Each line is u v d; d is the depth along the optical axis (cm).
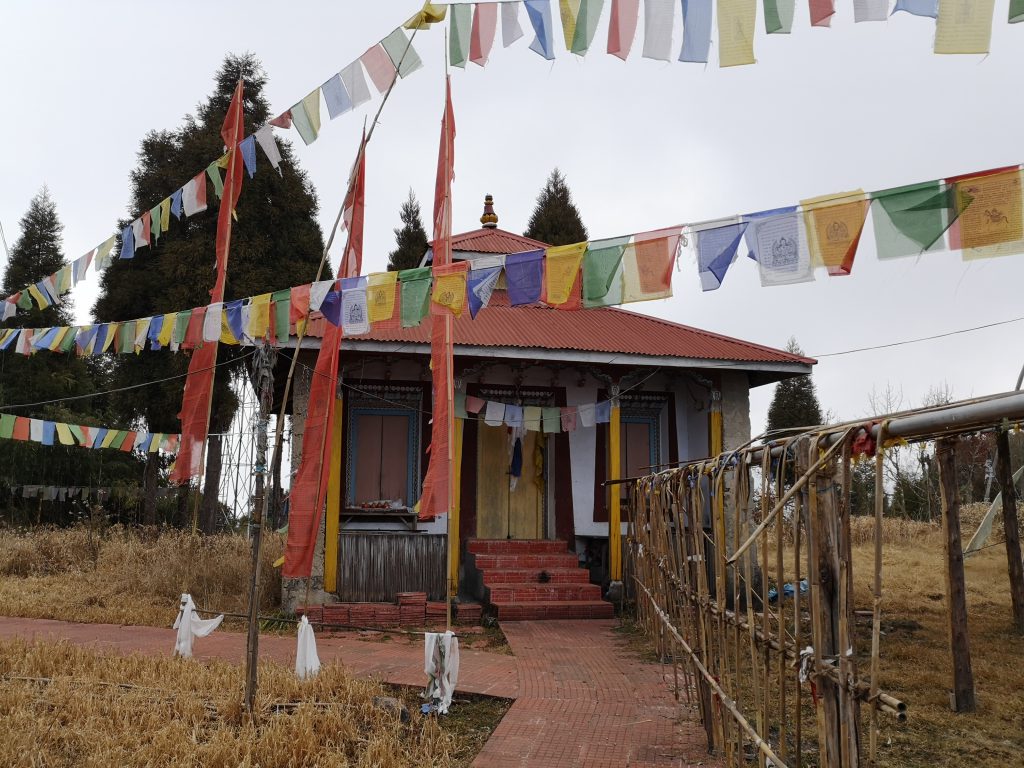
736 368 1451
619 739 689
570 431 1495
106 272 2373
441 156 915
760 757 507
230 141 984
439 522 1408
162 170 2367
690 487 760
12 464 2778
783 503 430
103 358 3419
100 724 684
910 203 459
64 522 2872
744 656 955
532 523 1512
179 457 1085
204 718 709
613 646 1093
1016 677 852
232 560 1555
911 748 653
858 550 1902
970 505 2069
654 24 541
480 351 1326
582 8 580
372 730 696
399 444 1426
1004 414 286
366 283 754
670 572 868
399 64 738
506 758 645
